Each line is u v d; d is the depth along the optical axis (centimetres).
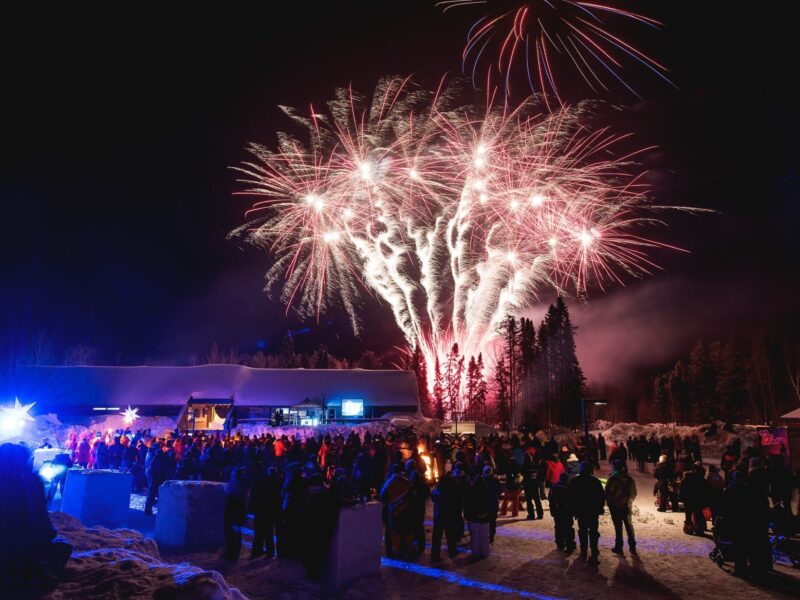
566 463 1656
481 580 921
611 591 870
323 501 904
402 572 964
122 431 2891
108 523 1288
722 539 1001
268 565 970
